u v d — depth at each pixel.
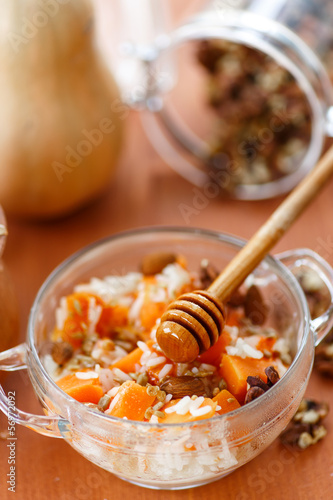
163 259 0.64
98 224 0.75
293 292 0.60
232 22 0.71
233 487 0.59
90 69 0.70
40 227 0.75
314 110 0.72
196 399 0.56
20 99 0.69
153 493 0.59
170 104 0.82
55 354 0.60
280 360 0.60
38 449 0.61
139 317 0.62
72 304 0.61
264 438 0.56
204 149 0.80
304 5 0.73
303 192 0.62
